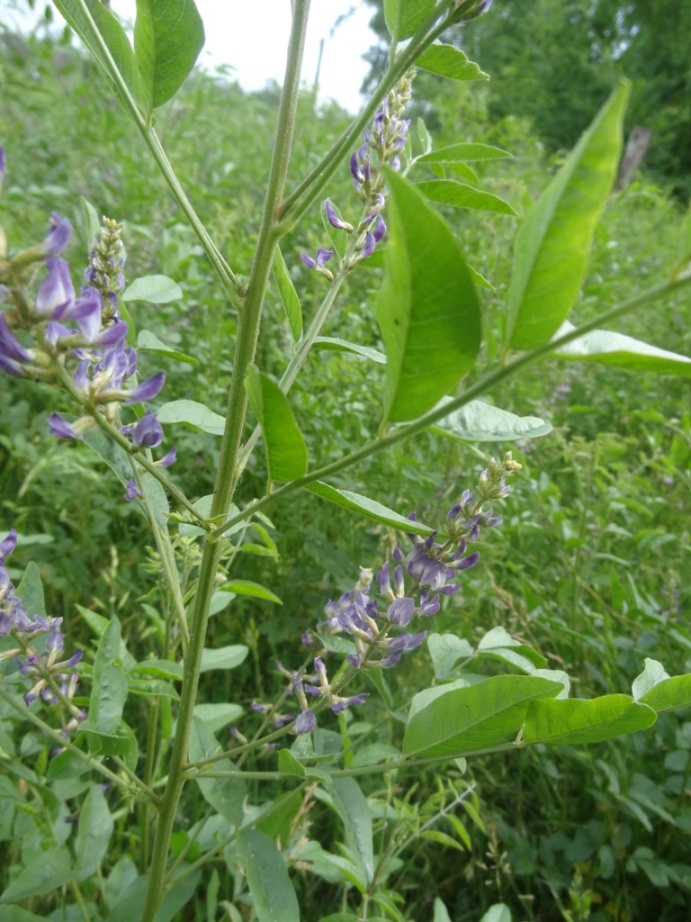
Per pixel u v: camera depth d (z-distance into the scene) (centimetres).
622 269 99
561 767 47
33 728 41
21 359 17
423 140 31
